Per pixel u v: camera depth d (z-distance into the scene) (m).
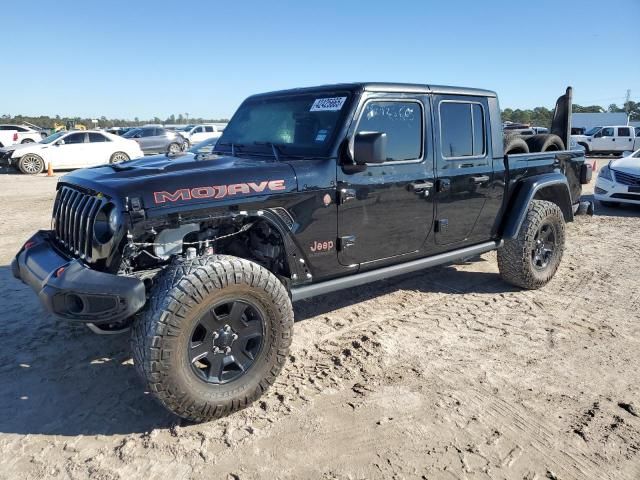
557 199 5.71
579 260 6.56
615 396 3.31
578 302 5.02
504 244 5.14
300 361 3.79
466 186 4.48
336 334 4.27
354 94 3.70
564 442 2.85
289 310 3.19
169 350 2.73
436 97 4.21
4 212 9.59
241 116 4.57
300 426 2.99
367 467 2.65
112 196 2.93
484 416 3.09
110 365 3.72
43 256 3.42
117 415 3.11
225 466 2.66
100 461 2.69
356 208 3.73
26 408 3.18
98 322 2.81
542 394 3.33
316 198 3.50
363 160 3.41
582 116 39.75
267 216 3.31
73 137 18.45
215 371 2.98
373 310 4.81
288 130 3.99
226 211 3.16
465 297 5.17
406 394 3.33
